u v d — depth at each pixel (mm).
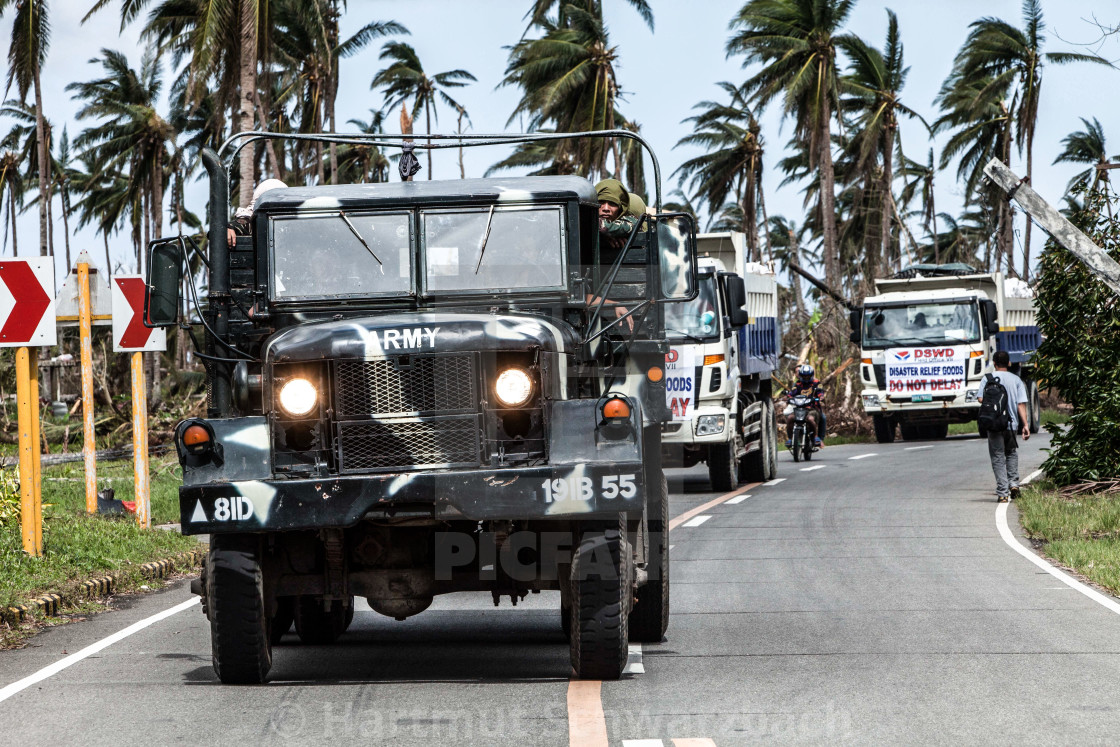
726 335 48719
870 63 145000
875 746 15258
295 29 123500
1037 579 29312
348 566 19047
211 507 17750
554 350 18234
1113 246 49031
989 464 64125
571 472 17562
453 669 20609
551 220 20484
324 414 18000
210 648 22688
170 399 86188
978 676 19188
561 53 125500
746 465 56250
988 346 83562
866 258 161375
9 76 115500
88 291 39688
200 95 76562
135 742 15914
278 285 20375
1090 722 16328
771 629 23484
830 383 102938
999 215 156500
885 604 26047
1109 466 47969
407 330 18078
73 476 58969
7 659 21984
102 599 29016
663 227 21016
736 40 138625
